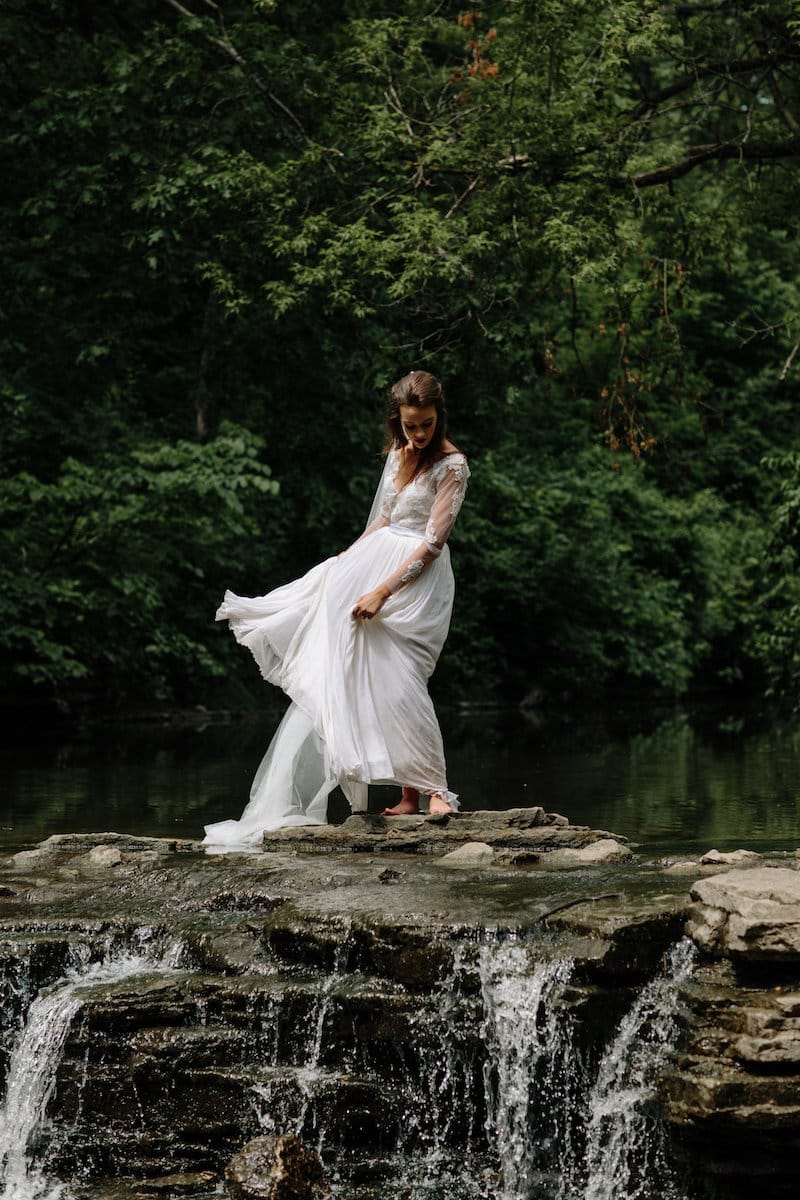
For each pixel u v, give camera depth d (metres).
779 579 17.78
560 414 26.23
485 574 22.70
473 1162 4.31
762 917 4.04
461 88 14.73
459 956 4.40
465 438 22.45
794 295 29.73
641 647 23.95
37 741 14.12
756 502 29.42
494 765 11.40
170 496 16.53
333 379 18.27
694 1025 4.04
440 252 13.27
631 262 14.80
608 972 4.22
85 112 15.75
